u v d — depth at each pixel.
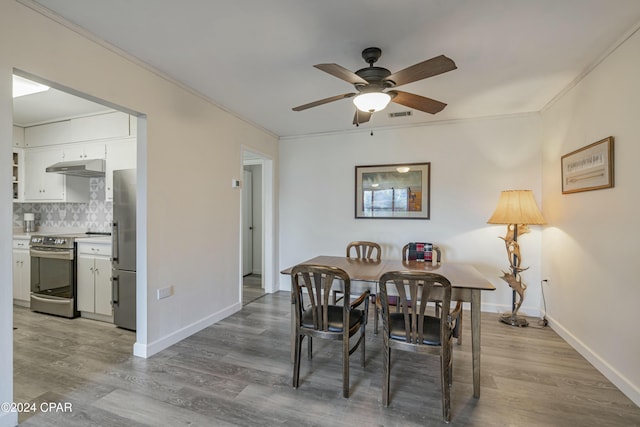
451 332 2.02
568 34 2.01
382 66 2.46
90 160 3.61
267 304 4.04
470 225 3.79
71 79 1.94
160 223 2.64
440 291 2.10
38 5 1.75
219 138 3.38
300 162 4.57
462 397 2.03
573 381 2.21
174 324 2.82
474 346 2.02
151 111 2.52
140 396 2.02
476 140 3.75
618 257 2.12
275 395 2.04
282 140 4.66
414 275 1.81
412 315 1.87
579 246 2.64
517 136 3.60
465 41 2.11
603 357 2.29
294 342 2.45
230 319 3.47
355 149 4.29
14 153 4.09
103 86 2.13
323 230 4.46
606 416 1.84
